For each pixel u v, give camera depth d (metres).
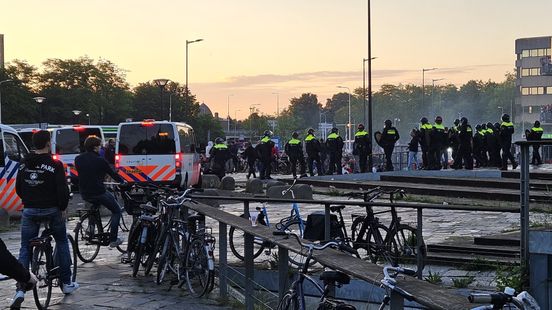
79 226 11.16
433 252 10.98
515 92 161.88
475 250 10.68
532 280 7.98
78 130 26.98
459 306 3.52
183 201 9.42
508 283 8.06
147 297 8.59
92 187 10.79
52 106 101.19
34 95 97.31
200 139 121.88
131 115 114.06
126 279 9.73
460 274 9.66
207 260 8.47
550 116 130.75
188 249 8.85
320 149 30.05
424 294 3.86
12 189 17.98
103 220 11.79
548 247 7.90
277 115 138.12
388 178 24.22
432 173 24.31
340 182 24.19
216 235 14.20
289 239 6.48
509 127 25.58
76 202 22.28
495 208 8.25
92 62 109.00
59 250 8.28
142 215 10.05
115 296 8.67
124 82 113.25
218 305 8.18
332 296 5.09
